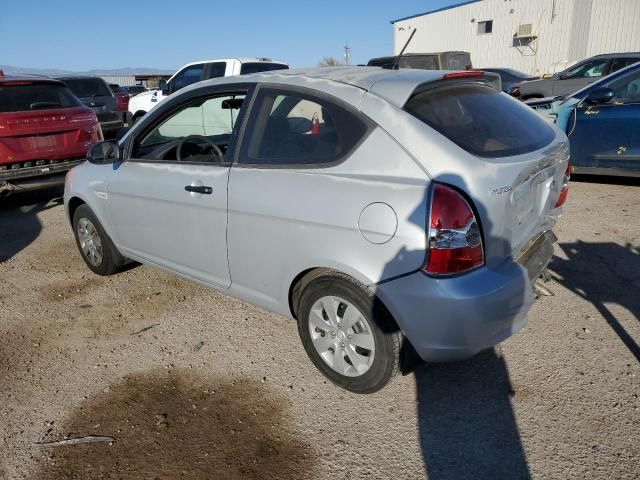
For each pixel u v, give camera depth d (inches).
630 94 249.9
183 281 174.7
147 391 116.8
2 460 98.2
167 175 136.8
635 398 105.4
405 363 104.1
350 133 102.7
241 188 116.8
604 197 248.4
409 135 96.0
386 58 493.0
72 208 181.8
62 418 109.2
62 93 284.7
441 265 90.4
